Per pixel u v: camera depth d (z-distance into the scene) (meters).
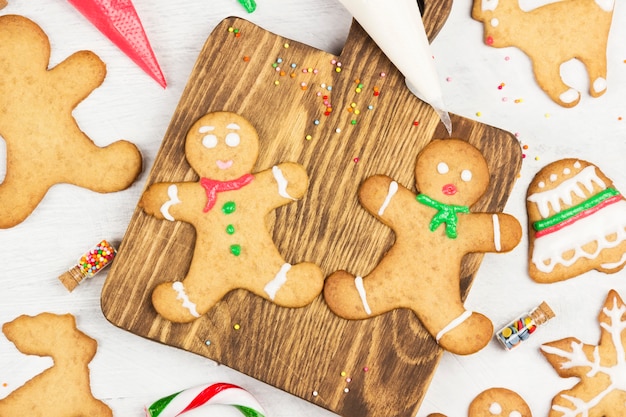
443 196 0.61
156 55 0.65
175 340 0.61
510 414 0.65
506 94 0.66
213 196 0.61
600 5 0.66
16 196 0.64
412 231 0.61
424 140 0.62
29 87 0.64
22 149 0.64
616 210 0.65
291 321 0.61
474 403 0.65
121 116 0.65
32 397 0.64
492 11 0.66
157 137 0.65
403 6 0.58
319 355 0.62
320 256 0.61
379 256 0.62
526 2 0.66
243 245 0.61
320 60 0.62
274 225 0.61
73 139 0.64
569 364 0.65
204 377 0.65
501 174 0.62
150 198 0.61
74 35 0.65
